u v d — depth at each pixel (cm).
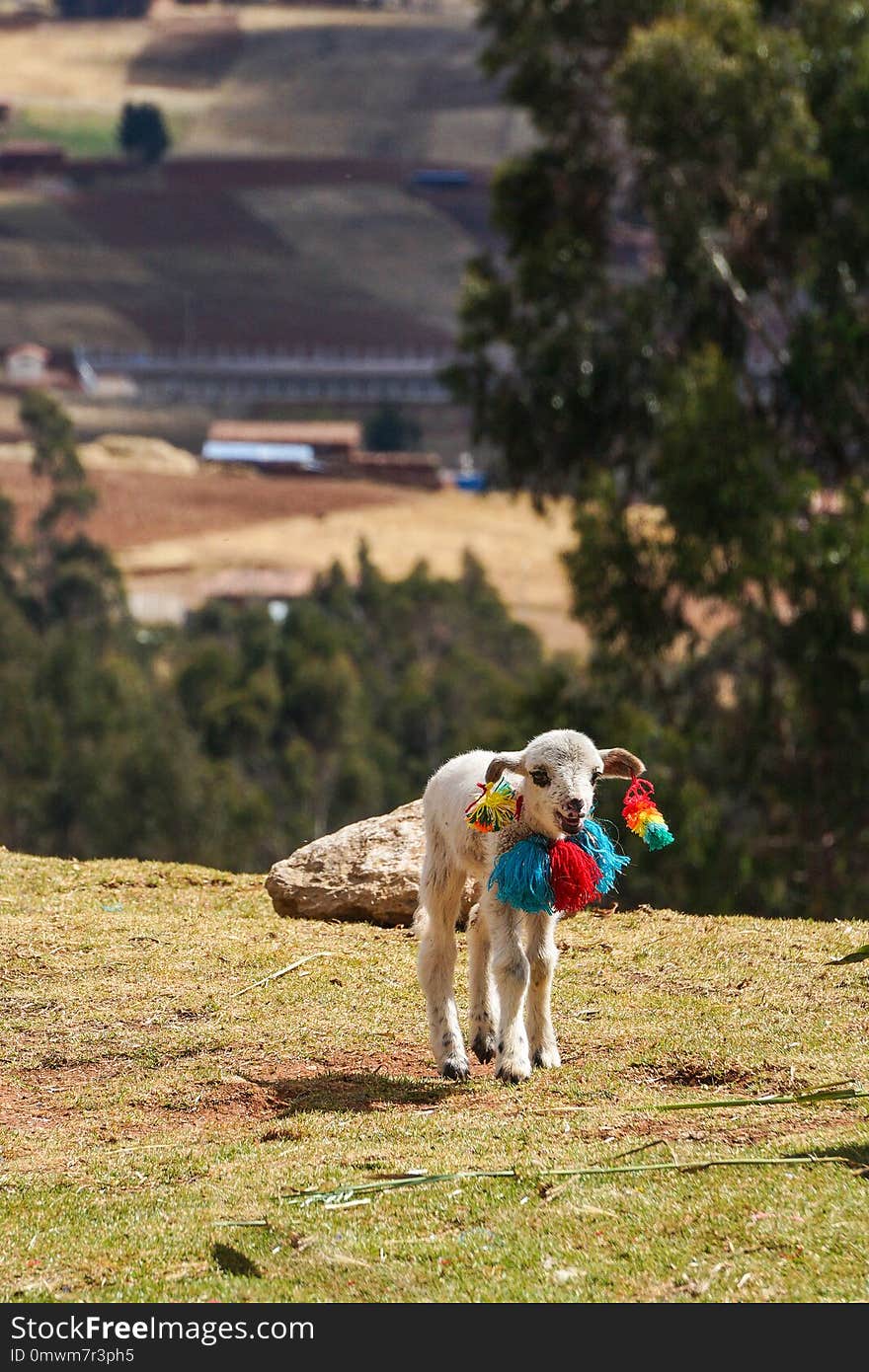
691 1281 550
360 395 18412
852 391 2988
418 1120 758
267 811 6075
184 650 8700
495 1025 871
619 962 1033
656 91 2897
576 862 782
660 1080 804
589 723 2977
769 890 2838
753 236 3184
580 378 3222
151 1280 588
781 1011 902
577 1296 548
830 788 2830
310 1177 677
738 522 2714
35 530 10300
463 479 14250
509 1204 627
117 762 6159
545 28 3381
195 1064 873
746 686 3005
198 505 12900
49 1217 658
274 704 6644
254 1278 586
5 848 1415
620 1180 643
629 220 3600
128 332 19475
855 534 2686
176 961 1048
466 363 3453
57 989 987
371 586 8331
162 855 5966
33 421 9950
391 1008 966
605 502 2878
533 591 10800
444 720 6931
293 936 1126
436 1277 571
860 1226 572
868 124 3000
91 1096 835
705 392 2803
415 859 1197
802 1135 682
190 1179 703
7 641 7406
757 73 2906
